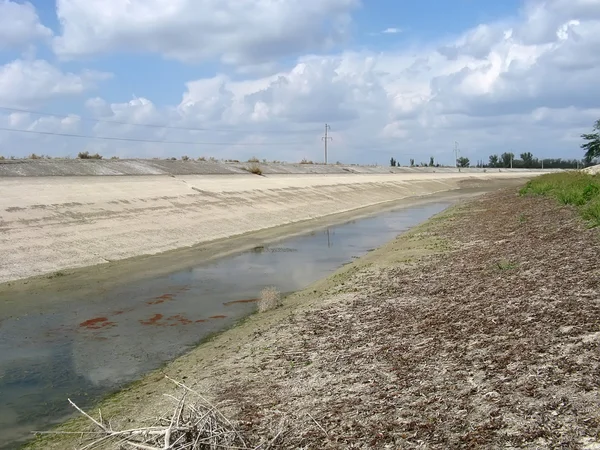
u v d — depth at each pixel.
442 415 6.38
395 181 71.38
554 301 9.68
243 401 7.82
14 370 10.22
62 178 34.09
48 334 12.39
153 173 45.66
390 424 6.41
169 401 8.28
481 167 156.25
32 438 7.54
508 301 10.45
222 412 7.44
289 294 15.70
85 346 11.55
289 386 8.21
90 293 16.14
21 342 11.85
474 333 9.00
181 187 36.84
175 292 16.28
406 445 5.88
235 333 12.02
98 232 23.58
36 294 15.99
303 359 9.41
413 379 7.62
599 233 14.93
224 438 6.29
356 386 7.78
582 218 18.14
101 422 7.38
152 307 14.62
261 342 10.89
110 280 17.81
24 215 23.47
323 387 7.96
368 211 43.00
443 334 9.32
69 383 9.55
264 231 30.11
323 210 40.88
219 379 9.00
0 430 7.84
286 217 35.25
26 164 37.94
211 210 32.03
